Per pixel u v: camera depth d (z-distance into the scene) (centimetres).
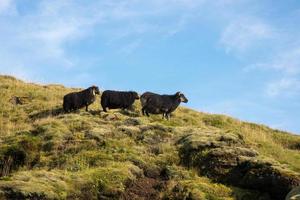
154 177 2050
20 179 1839
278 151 2556
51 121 2661
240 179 2002
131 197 1853
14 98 3469
